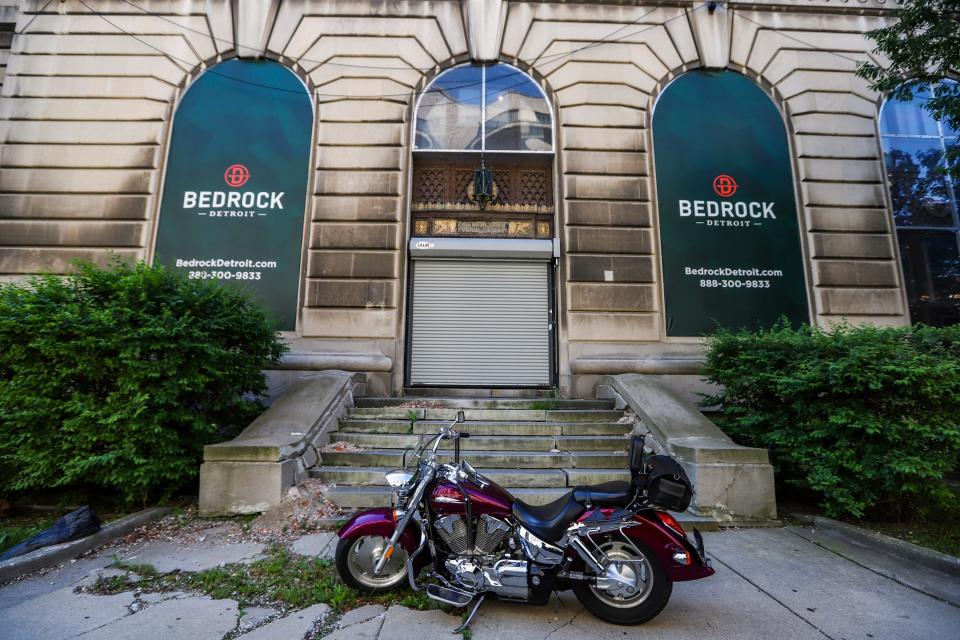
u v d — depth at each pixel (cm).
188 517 517
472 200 978
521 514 331
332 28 973
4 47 1011
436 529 343
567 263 909
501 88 980
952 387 490
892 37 775
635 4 996
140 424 512
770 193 942
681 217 926
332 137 939
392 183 927
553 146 959
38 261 874
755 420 584
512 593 316
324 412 655
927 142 982
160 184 913
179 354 541
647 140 955
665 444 594
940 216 955
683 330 892
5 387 512
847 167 951
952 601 352
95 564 409
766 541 471
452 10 992
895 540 448
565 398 865
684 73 987
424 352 917
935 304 922
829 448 531
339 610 333
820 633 308
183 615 326
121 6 964
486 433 688
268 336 657
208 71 958
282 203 915
